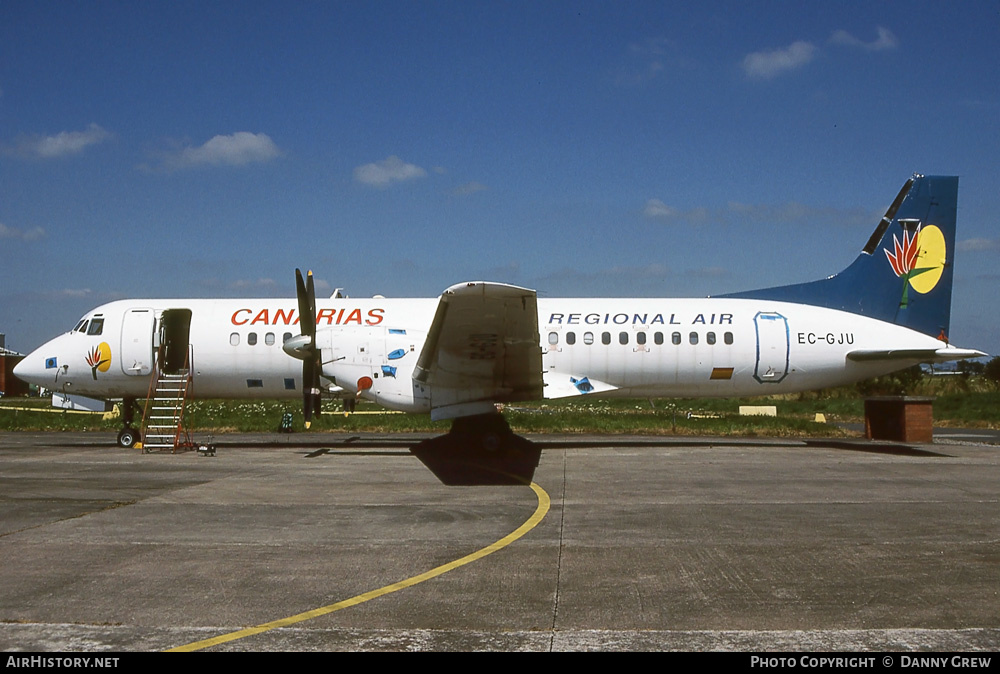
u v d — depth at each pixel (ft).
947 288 64.80
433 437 73.77
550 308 62.80
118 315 62.64
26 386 188.96
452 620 20.43
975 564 25.96
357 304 62.95
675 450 61.62
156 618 20.49
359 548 28.02
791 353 62.13
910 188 64.59
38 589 22.94
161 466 50.39
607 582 23.85
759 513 34.60
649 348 61.36
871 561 26.32
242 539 29.32
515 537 29.81
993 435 81.05
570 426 84.12
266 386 62.28
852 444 68.80
